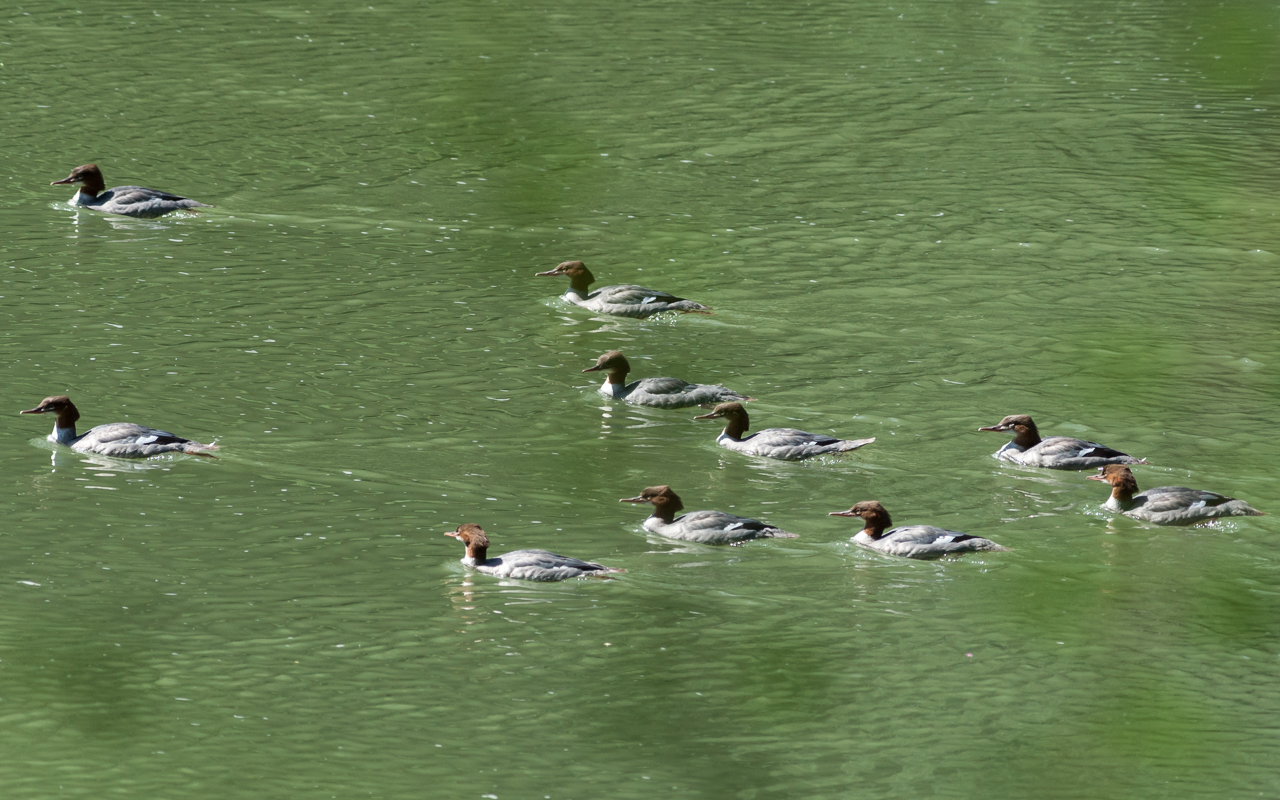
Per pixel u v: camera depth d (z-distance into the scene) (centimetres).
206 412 3341
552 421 3384
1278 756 2189
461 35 6744
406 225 4662
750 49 6669
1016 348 3862
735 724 2248
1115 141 5562
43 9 6900
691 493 3044
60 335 3728
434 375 3606
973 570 2742
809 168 5250
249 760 2125
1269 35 7006
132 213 4644
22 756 2122
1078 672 2409
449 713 2259
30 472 3033
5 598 2553
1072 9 7519
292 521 2861
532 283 4250
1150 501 2964
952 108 5922
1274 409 3503
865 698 2323
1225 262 4488
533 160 5281
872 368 3731
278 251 4403
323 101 5803
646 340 3881
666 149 5409
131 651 2403
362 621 2511
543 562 2672
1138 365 3762
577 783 2088
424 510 2925
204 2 7156
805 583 2684
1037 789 2092
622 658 2422
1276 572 2752
